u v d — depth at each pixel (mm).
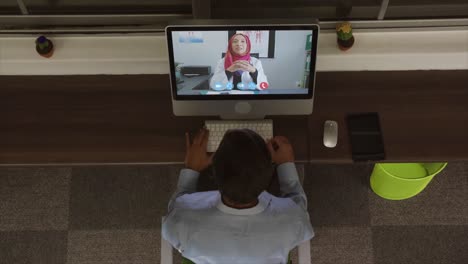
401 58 2205
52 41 2229
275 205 1776
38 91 2197
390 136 2062
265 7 2293
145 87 2213
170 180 2908
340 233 2797
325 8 2283
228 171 1537
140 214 2848
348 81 2217
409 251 2766
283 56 1890
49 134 2090
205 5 2080
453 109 2131
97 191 2889
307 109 2047
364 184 2887
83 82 2227
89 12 2242
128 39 2240
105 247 2791
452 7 2244
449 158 2016
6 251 2785
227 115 2053
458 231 2803
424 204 2850
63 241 2801
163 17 2232
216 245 1707
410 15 2236
